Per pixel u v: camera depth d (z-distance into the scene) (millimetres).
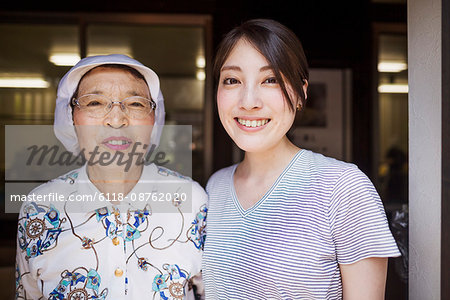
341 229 897
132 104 1041
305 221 918
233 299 970
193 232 1096
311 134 3465
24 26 3488
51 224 1020
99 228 1015
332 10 3324
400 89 3770
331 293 921
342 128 3475
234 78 987
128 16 3279
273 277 907
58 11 3246
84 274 1001
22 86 4371
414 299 1033
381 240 859
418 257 1019
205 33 3334
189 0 3275
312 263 893
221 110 1017
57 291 992
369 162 3432
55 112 1084
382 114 4023
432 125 965
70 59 4180
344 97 3455
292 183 979
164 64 4105
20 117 4410
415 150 1023
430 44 965
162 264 1048
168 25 3348
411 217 1042
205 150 3482
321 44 3369
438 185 950
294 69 963
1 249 2812
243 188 1072
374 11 3311
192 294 1137
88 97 1008
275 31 948
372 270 891
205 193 1177
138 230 1052
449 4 816
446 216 831
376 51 3344
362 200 886
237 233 986
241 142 998
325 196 918
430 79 969
